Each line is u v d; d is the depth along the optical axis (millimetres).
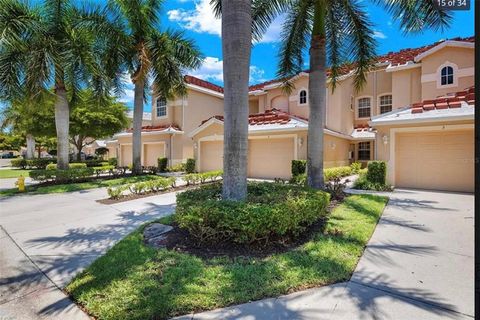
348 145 20203
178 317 3150
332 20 10844
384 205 8336
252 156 17781
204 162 20094
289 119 16484
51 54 12742
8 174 23391
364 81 11289
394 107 17031
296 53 11570
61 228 6871
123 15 15289
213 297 3447
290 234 5363
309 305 3311
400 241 5352
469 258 4559
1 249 5496
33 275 4387
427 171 11953
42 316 3355
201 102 23672
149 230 6195
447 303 3309
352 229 5871
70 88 15961
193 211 4945
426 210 7871
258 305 3328
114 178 16531
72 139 31922
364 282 3805
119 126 27922
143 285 3736
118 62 15859
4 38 11531
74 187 13578
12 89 12914
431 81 15305
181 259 4473
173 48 16297
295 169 14547
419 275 3992
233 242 4965
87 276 4145
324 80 9602
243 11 5582
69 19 14047
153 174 18594
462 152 11273
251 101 24984
